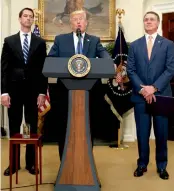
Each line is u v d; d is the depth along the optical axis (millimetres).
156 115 3223
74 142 2586
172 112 3076
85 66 2469
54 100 5062
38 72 3311
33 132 3316
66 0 5484
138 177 3330
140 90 3217
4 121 5652
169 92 3318
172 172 3521
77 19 2889
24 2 5535
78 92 2562
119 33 5012
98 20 5500
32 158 3406
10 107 3277
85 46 2924
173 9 5449
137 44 3363
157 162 3402
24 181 3152
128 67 3383
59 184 2582
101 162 4023
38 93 3320
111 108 4988
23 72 3238
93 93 2975
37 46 3287
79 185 2570
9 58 3260
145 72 3277
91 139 2721
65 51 2957
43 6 5477
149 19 3270
